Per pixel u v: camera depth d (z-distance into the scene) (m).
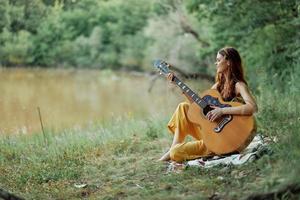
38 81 20.08
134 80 31.94
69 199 5.74
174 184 5.73
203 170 6.02
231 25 16.02
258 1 14.47
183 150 6.49
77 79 28.97
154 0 26.75
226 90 6.40
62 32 24.62
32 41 19.50
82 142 8.41
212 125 6.29
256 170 5.70
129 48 36.03
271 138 6.40
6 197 4.86
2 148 8.41
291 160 5.35
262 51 14.45
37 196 5.85
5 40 18.31
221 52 6.42
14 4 15.62
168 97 21.33
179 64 25.75
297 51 12.77
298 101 8.09
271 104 8.45
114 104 21.97
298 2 13.32
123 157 7.38
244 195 5.00
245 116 6.21
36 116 12.93
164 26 27.88
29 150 8.20
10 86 17.91
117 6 35.06
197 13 17.55
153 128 9.08
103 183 6.21
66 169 6.81
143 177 6.25
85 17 30.56
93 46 32.44
